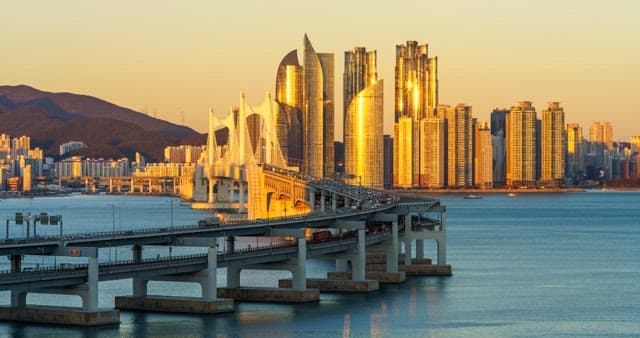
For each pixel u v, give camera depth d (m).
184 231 197.50
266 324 179.50
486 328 183.12
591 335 178.12
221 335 169.00
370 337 172.62
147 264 180.25
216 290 198.00
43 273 165.50
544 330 182.12
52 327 169.50
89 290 169.88
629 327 185.75
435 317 193.12
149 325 174.75
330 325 181.50
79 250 169.50
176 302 188.00
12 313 174.62
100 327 170.50
